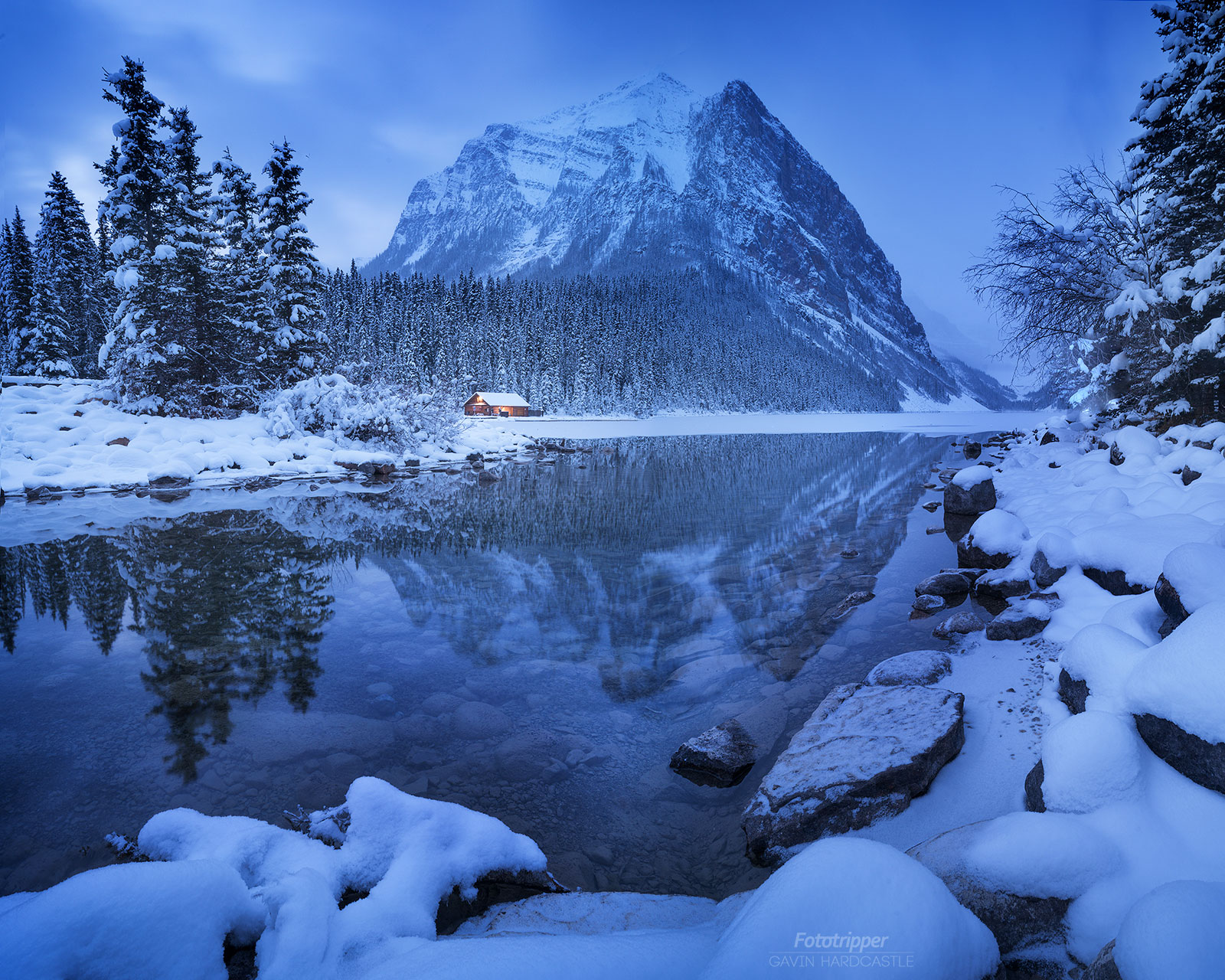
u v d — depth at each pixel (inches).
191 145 948.6
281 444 857.5
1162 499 287.0
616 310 5275.6
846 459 1061.1
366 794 125.1
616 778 152.8
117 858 117.8
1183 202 464.1
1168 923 67.9
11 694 195.5
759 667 216.7
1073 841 92.4
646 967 74.2
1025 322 578.2
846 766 131.3
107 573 336.2
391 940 87.7
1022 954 86.6
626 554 388.2
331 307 3112.7
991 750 140.9
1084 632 149.5
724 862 121.8
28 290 1429.6
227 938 85.0
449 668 218.4
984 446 1223.5
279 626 261.4
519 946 79.0
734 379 5880.9
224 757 159.3
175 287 920.9
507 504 585.0
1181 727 105.4
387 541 423.5
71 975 67.5
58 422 754.8
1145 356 510.3
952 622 232.1
